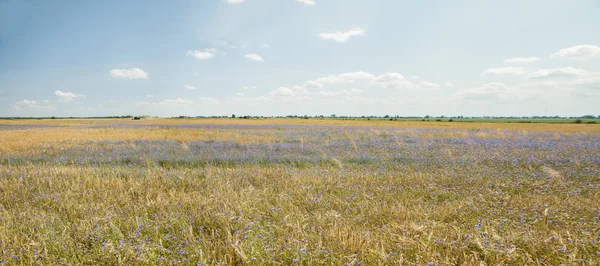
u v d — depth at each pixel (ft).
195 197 17.71
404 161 33.76
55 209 15.98
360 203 16.96
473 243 11.09
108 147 50.16
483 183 22.20
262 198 17.75
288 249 10.46
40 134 83.30
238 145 52.08
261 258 10.03
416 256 10.05
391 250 10.87
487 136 78.02
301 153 41.88
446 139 65.98
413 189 20.22
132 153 42.14
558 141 61.57
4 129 118.62
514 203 16.93
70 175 24.86
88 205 16.20
